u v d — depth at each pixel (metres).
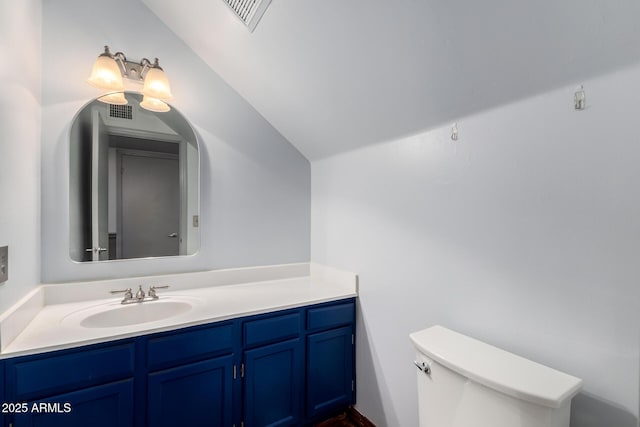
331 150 1.94
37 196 1.38
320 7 1.13
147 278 1.67
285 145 2.09
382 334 1.60
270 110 1.91
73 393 1.09
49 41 1.45
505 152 1.06
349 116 1.58
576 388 0.81
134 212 1.67
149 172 1.70
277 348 1.52
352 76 1.34
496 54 0.95
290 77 1.55
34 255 1.35
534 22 0.83
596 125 0.84
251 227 1.98
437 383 1.02
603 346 0.84
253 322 1.46
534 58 0.90
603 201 0.83
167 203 1.75
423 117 1.32
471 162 1.17
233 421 1.41
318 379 1.65
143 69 1.66
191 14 1.55
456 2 0.90
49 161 1.45
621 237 0.80
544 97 0.95
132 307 1.50
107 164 1.61
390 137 1.54
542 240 0.97
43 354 1.05
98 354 1.13
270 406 1.51
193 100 1.80
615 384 0.82
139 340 1.20
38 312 1.34
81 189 1.54
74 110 1.51
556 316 0.93
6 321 1.03
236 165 1.93
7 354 1.00
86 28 1.54
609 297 0.83
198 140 1.82
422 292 1.38
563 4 0.77
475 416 0.90
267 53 1.49
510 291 1.05
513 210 1.04
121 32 1.61
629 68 0.77
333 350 1.70
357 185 1.77
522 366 0.93
